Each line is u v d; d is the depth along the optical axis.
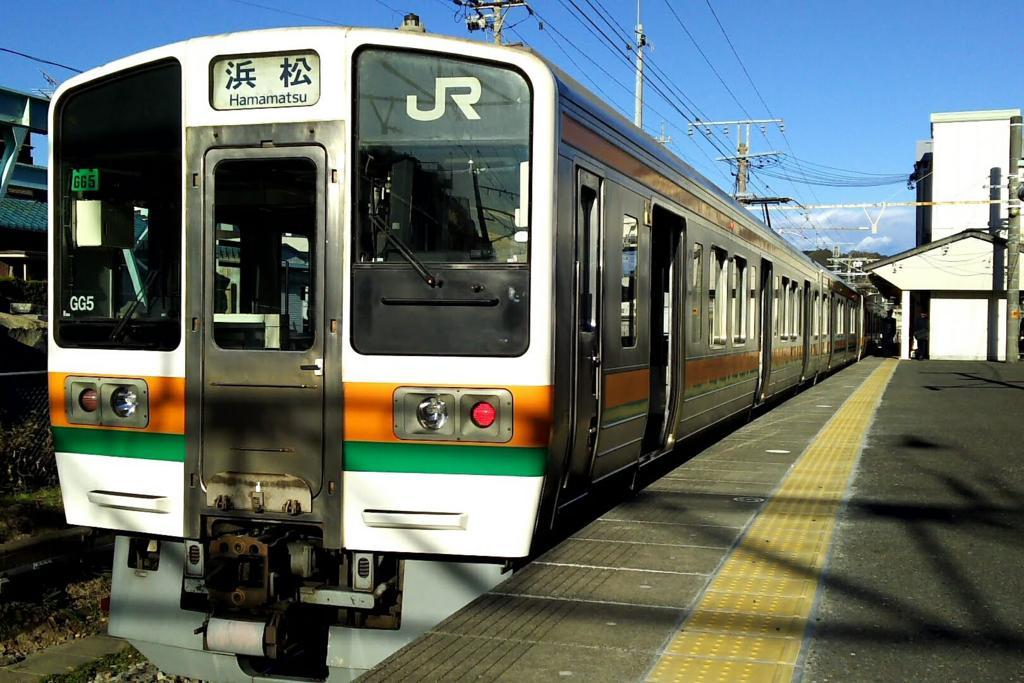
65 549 7.25
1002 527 6.77
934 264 38.00
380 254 4.73
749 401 12.63
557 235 4.92
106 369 5.07
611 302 6.24
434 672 4.03
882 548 6.16
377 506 4.69
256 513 4.80
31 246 23.73
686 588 5.22
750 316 12.13
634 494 7.93
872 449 10.76
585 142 5.67
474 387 4.65
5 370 10.55
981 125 40.91
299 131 4.77
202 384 4.88
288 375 4.77
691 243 8.75
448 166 4.76
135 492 5.02
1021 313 37.91
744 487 8.27
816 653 4.29
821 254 64.56
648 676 3.99
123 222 5.09
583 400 5.61
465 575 4.86
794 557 5.91
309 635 5.03
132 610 5.19
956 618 4.80
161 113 5.00
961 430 12.65
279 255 4.83
